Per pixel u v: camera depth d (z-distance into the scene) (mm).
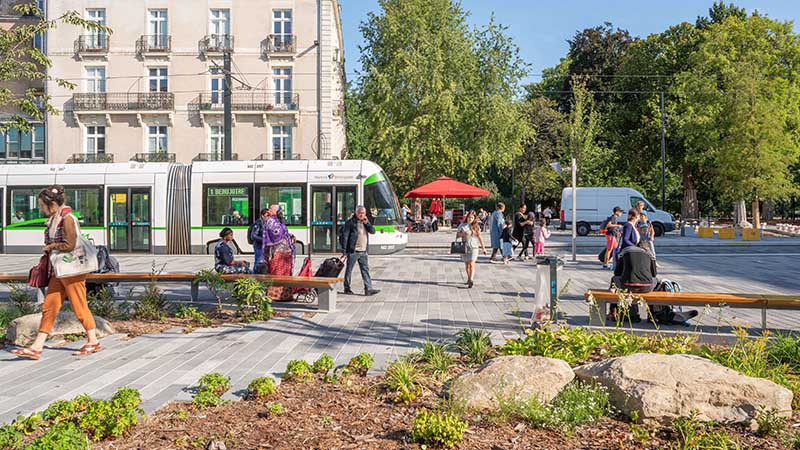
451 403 5031
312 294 12180
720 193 44719
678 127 46844
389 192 24547
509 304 12047
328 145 41594
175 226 24406
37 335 7914
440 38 43562
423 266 19891
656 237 36562
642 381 5012
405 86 43375
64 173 25016
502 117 43844
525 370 5297
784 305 8445
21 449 4059
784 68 45031
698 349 6707
